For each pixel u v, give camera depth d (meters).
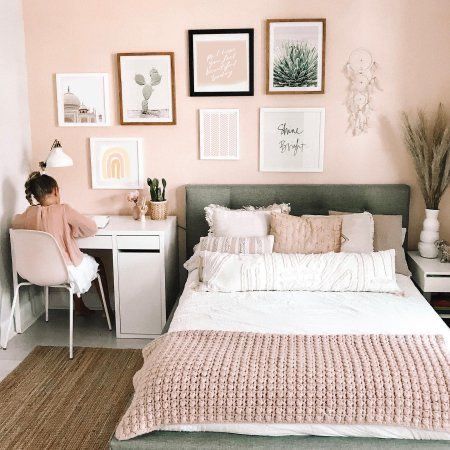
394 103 3.77
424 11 3.64
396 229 3.59
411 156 3.81
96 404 2.91
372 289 3.13
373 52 3.71
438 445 2.06
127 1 3.79
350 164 3.88
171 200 4.04
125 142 3.97
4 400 2.94
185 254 4.11
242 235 3.54
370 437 2.11
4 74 3.62
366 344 2.39
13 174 3.78
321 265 3.18
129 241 3.58
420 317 2.75
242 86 3.82
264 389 2.12
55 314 4.14
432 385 2.11
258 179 3.96
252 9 3.73
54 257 3.30
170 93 3.87
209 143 3.93
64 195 4.09
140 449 2.12
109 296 4.21
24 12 3.84
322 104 3.81
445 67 3.69
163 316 3.67
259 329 2.59
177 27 3.79
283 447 2.08
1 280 3.65
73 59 3.88
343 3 3.68
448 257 3.59
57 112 3.96
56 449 2.54
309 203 3.85
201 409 2.12
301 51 3.73
